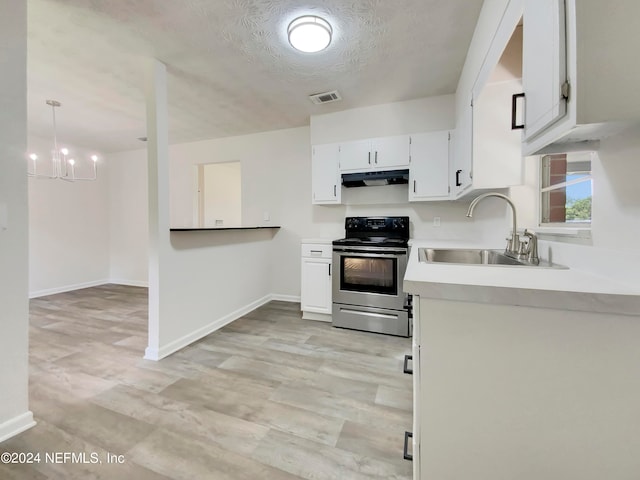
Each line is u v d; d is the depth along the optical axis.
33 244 4.29
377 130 3.14
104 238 5.25
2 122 1.39
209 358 2.31
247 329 2.96
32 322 3.15
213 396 1.79
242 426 1.53
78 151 4.85
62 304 3.86
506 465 0.85
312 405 1.71
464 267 1.18
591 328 0.76
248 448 1.37
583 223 1.27
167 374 2.06
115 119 3.61
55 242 4.54
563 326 0.78
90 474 1.22
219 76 2.53
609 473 0.77
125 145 4.78
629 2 0.68
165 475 1.22
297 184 3.96
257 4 1.70
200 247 2.75
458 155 2.59
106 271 5.27
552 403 0.80
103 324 3.08
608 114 0.69
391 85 2.69
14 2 1.41
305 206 3.93
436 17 1.80
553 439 0.81
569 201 1.40
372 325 2.87
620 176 0.86
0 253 1.40
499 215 2.25
